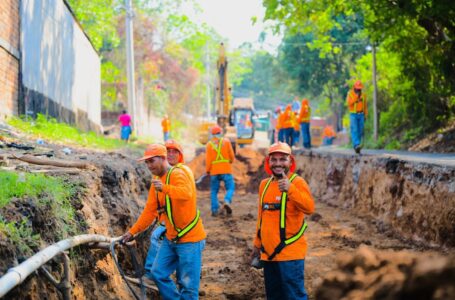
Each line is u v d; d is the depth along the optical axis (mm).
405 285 3129
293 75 43719
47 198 5215
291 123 21406
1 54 12008
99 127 29469
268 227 5508
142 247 7645
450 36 15781
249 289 7660
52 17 17188
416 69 18375
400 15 15547
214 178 14023
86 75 24688
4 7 12180
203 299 7281
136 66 46219
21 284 4152
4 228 4309
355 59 40625
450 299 2873
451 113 18375
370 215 12594
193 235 5957
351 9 17391
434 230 9211
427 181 9859
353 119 15086
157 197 5949
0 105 11922
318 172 18578
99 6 33281
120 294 5977
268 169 5734
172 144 6781
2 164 6781
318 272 8180
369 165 13414
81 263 5504
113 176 7891
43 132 12914
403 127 21922
